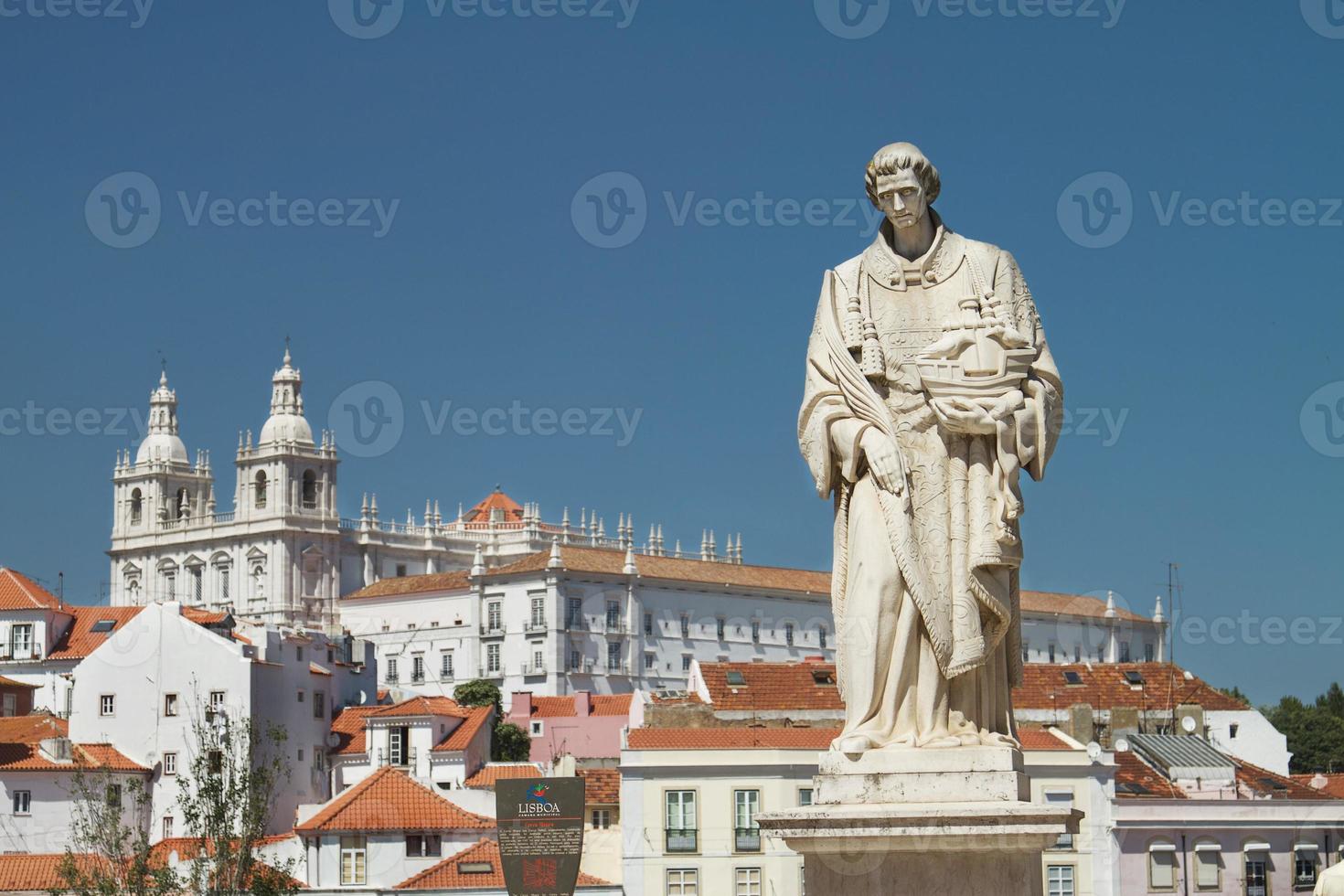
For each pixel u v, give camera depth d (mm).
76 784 60719
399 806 53625
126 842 56844
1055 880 47875
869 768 9281
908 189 9844
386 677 141875
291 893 47344
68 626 94312
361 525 170500
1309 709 94312
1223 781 52500
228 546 168250
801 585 147625
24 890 51188
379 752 74875
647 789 48875
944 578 9500
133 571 174625
